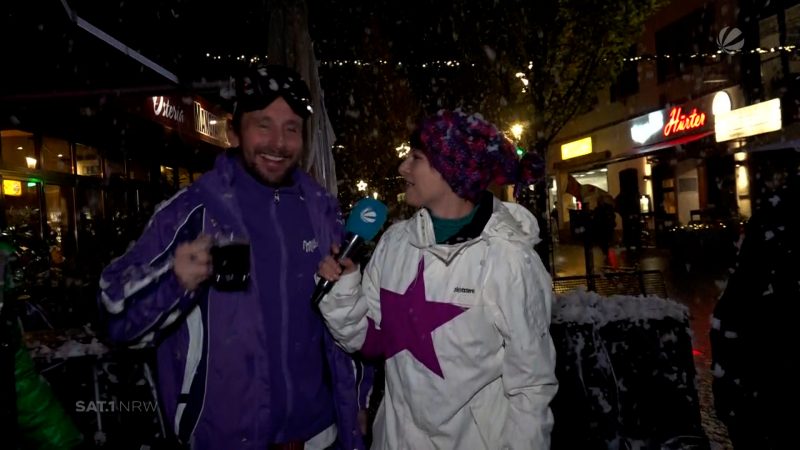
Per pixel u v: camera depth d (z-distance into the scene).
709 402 4.83
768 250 1.81
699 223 15.69
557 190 29.23
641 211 22.11
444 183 2.09
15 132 7.50
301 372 2.13
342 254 2.01
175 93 3.89
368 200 2.04
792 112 15.34
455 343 2.00
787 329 1.76
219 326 1.98
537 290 2.02
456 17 9.93
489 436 2.03
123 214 7.27
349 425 2.21
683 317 3.39
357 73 21.89
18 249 4.84
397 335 2.08
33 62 5.07
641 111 22.23
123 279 1.83
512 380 1.96
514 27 9.34
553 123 10.24
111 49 4.61
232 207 2.04
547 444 1.93
